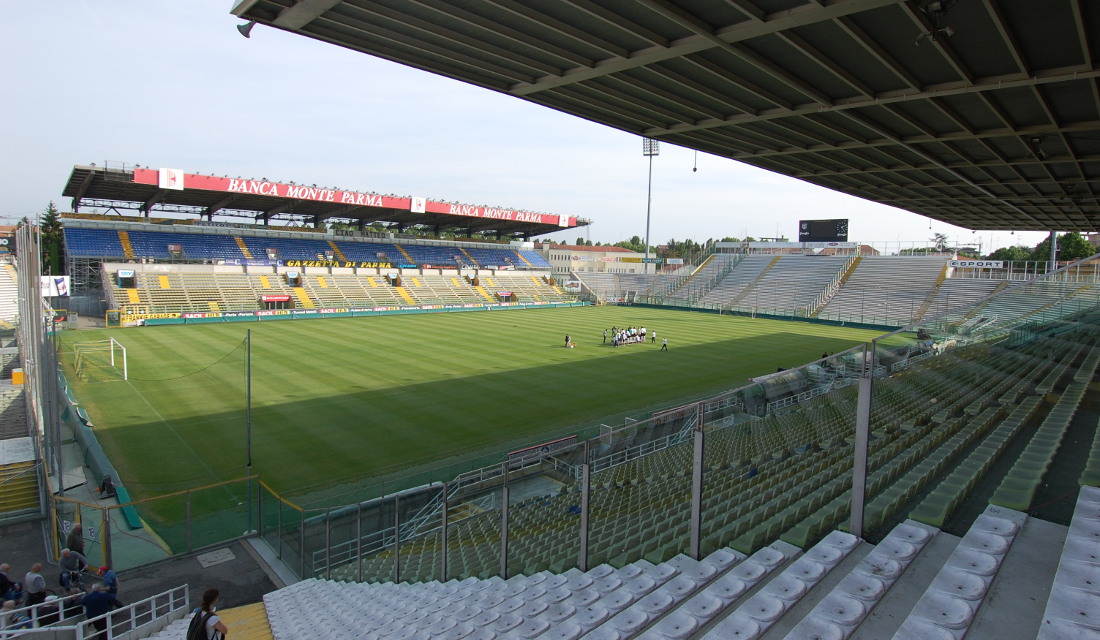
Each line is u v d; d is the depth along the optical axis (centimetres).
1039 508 545
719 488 755
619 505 921
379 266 6581
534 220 6838
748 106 1667
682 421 661
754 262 7631
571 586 649
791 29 1171
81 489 1549
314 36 1191
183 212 5903
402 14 1118
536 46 1241
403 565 1148
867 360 626
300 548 1273
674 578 564
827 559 507
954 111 1648
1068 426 835
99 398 2370
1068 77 1299
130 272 4991
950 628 389
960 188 2836
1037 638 359
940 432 805
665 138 2025
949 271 5953
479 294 6744
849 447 647
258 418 2127
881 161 2327
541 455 1369
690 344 4119
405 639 642
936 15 1043
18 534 1362
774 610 451
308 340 3875
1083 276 1285
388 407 2294
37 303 1681
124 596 1107
